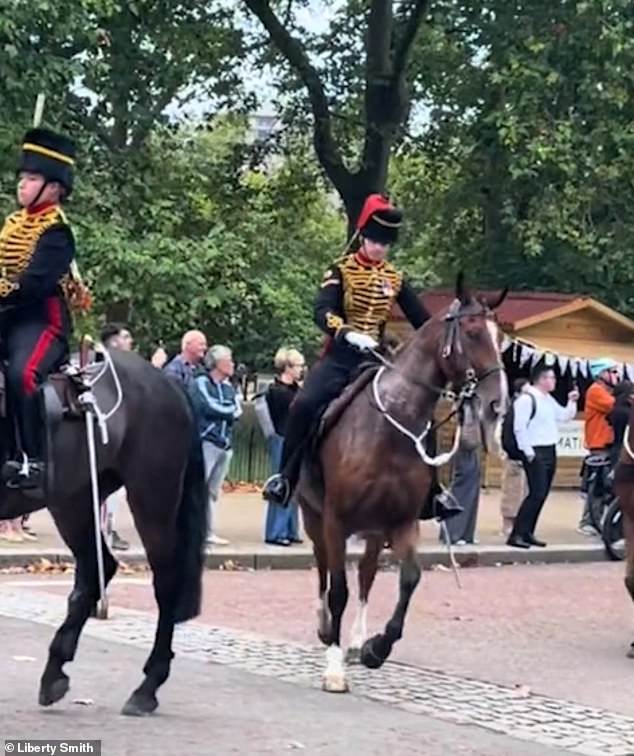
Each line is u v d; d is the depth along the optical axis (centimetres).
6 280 848
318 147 3020
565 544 1931
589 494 2017
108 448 882
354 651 1095
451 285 3362
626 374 2655
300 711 922
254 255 3094
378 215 1057
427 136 3312
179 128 3039
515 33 2978
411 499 1010
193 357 1698
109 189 2581
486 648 1206
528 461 1869
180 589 909
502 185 3206
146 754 793
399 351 1035
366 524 1015
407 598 1026
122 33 2723
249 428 2597
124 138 2805
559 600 1517
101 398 882
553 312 2686
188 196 3045
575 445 2706
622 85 2992
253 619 1306
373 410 1011
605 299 3194
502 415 997
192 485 920
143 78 2812
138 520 903
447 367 1003
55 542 1712
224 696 956
